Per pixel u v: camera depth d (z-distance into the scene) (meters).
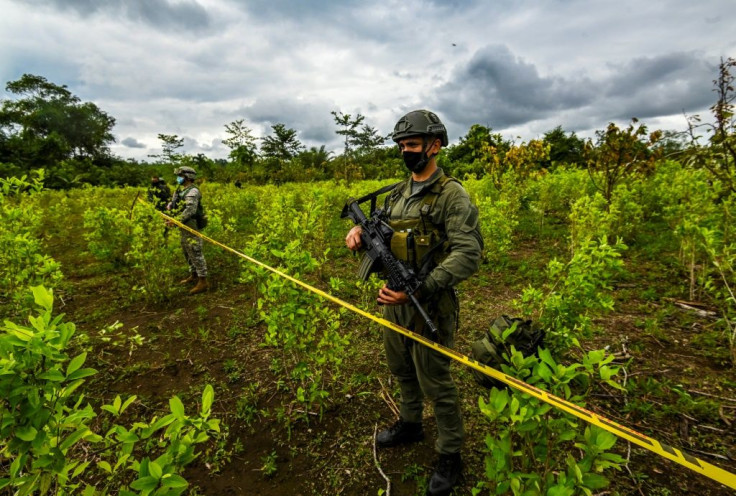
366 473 2.29
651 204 8.45
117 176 37.22
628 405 2.73
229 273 6.30
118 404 1.33
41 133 58.12
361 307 4.45
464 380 3.12
